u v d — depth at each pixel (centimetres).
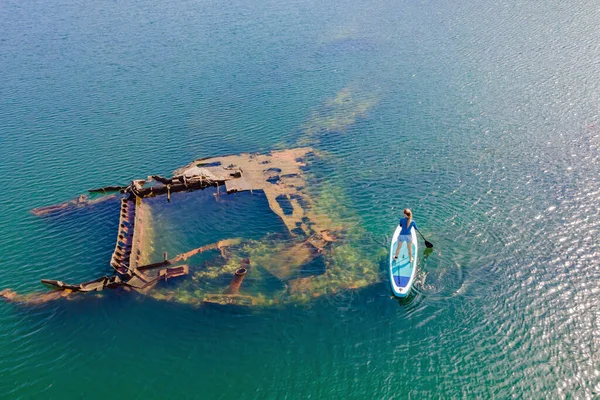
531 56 4641
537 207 2558
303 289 2169
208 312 2105
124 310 2164
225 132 3931
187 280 2289
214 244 2528
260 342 1945
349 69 4988
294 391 1747
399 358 1825
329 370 1808
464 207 2638
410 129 3628
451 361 1792
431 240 2402
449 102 3981
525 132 3347
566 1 6100
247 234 2595
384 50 5384
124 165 3544
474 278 2141
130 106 4531
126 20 7431
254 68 5250
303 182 3058
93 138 3978
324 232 2545
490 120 3588
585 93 3762
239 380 1808
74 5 8606
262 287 2205
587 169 2834
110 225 2820
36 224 2892
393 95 4262
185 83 4984
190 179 3102
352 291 2136
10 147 3903
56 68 5619
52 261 2556
